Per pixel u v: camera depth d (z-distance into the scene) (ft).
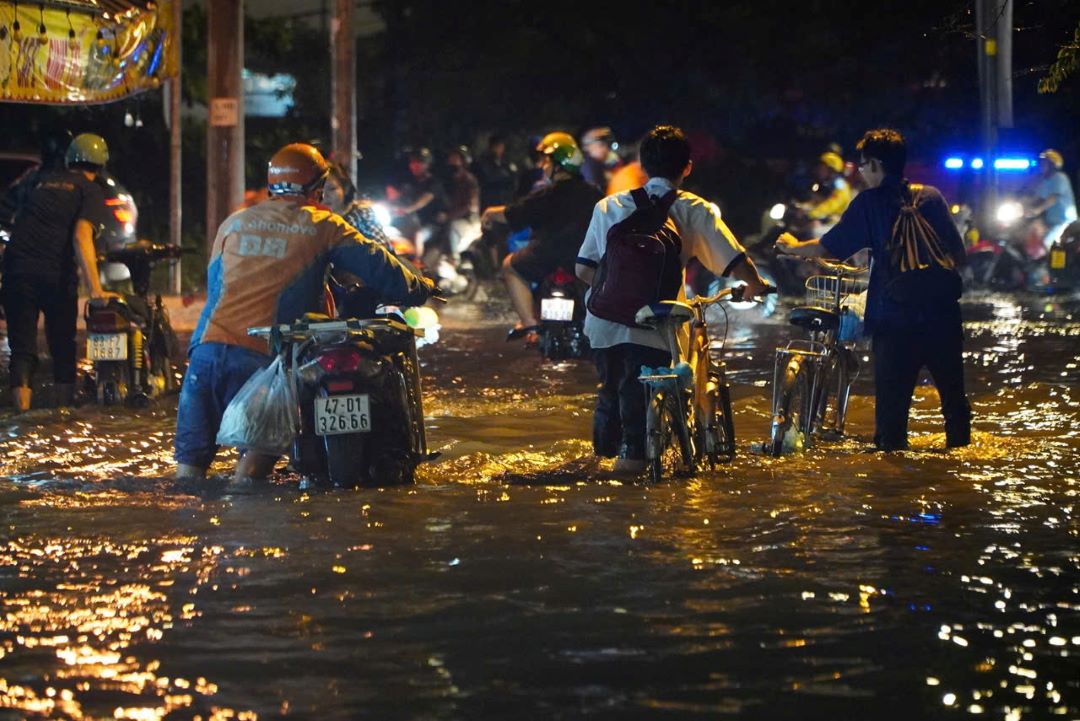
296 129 234.17
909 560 47.09
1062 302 156.76
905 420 66.80
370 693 35.35
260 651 38.34
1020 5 184.75
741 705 34.50
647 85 281.54
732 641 39.01
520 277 100.12
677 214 60.75
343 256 59.72
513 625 40.34
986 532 50.83
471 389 89.61
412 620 40.83
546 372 97.76
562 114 293.64
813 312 68.08
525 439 71.10
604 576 45.21
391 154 276.62
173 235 160.35
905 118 252.83
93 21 103.30
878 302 66.18
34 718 33.88
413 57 314.14
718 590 43.65
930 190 66.44
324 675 36.58
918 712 34.12
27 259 81.92
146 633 39.81
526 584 44.32
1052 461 63.87
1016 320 135.13
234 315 58.85
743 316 141.08
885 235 65.72
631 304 59.67
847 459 64.54
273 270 58.90
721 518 52.95
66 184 82.79
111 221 83.56
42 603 42.55
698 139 254.68
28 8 99.40
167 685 35.91
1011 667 37.09
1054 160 175.22
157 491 57.93
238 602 42.57
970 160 205.87
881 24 250.37
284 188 60.23
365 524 51.98
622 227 60.23
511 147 292.61
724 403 64.49
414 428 60.85
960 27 130.00
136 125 179.73
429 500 56.03
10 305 82.28
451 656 37.88
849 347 74.49
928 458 64.59
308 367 57.57
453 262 168.55
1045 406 80.53
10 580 44.88
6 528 51.52
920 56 245.24
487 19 303.89
